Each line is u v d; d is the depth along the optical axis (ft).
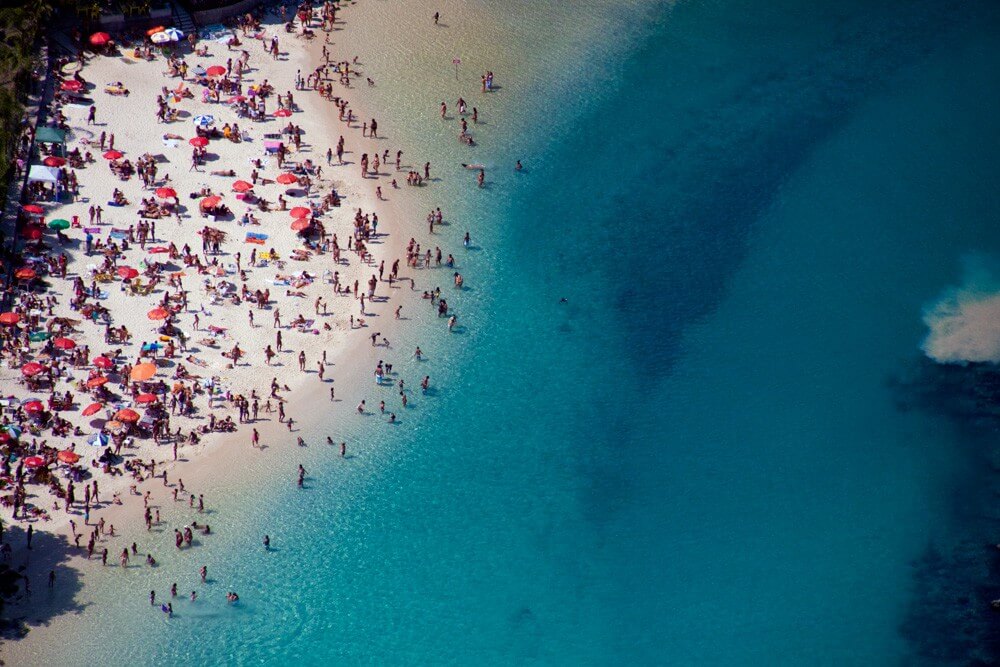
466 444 341.41
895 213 417.28
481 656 296.10
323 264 380.58
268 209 393.29
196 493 321.11
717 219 412.77
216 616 297.94
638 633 302.25
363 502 325.01
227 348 354.54
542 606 306.55
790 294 389.60
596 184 421.18
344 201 401.90
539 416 349.82
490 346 367.04
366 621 300.81
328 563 311.27
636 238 404.16
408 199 406.82
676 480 336.49
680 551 320.09
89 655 287.69
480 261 390.83
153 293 363.56
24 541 305.32
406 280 381.60
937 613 307.99
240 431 336.49
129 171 395.55
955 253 404.77
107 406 333.83
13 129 389.60
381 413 345.72
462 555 315.78
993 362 370.32
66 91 416.87
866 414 354.74
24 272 356.79
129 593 299.79
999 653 298.56
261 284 372.17
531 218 406.82
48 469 316.40
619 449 343.26
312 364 355.36
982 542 323.98
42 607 294.87
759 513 329.31
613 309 381.40
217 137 414.00
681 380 362.53
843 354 372.38
